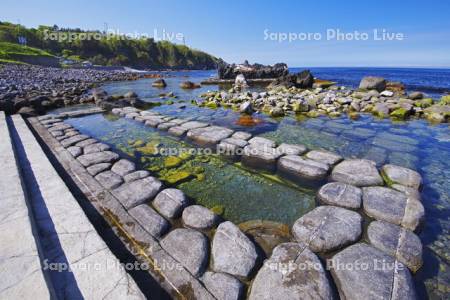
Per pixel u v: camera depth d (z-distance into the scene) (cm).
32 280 191
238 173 469
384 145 594
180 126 725
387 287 213
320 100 1141
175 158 534
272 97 1207
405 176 403
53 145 557
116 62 6594
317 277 221
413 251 253
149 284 224
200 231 293
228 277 228
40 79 2189
